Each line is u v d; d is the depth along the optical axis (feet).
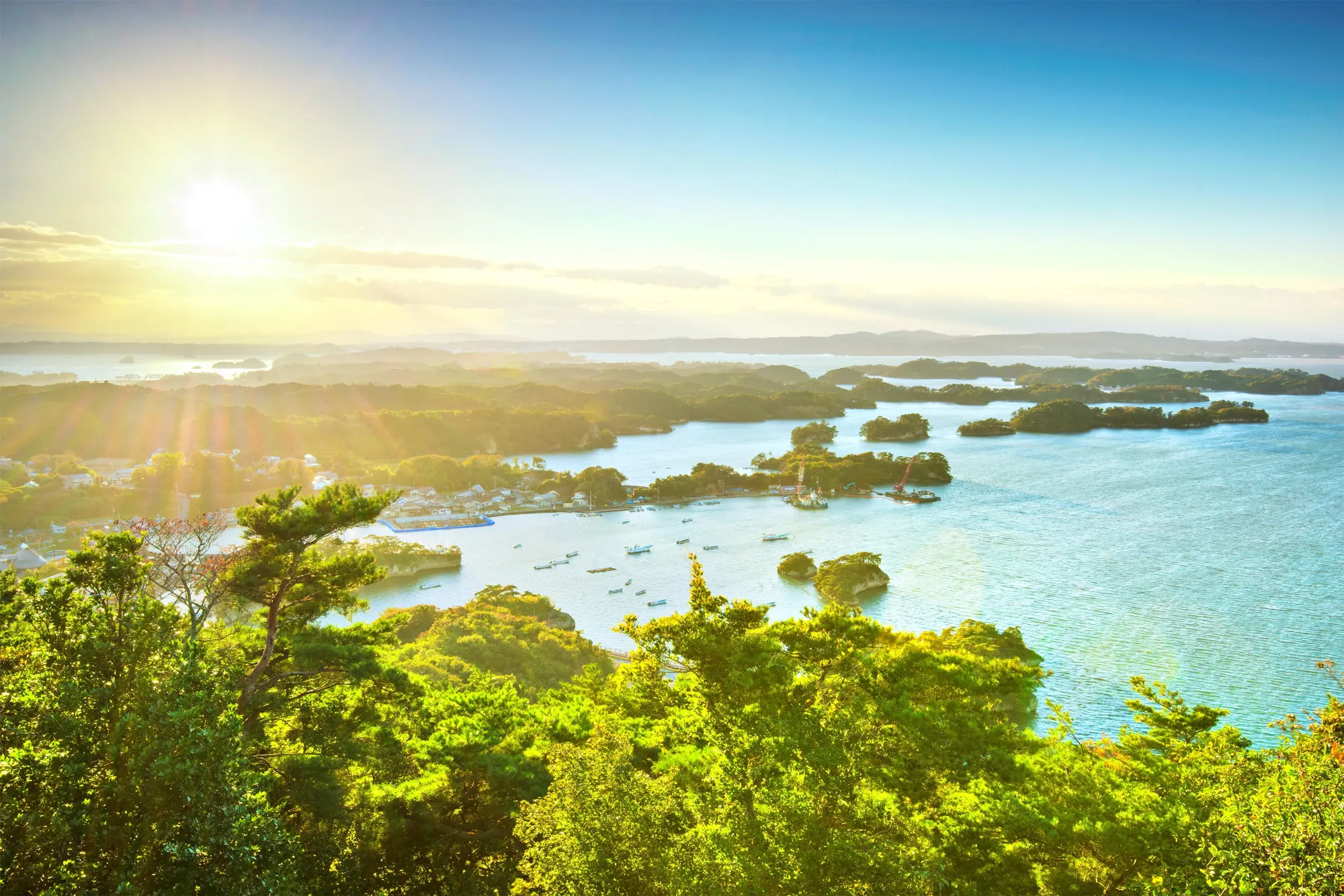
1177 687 319.88
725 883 76.02
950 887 91.45
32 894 67.67
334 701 119.55
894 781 110.32
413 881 111.24
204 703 78.43
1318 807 73.77
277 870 76.54
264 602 114.32
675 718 123.44
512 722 152.97
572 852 82.79
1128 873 94.32
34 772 74.02
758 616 117.39
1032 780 113.91
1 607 101.04
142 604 83.82
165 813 74.18
